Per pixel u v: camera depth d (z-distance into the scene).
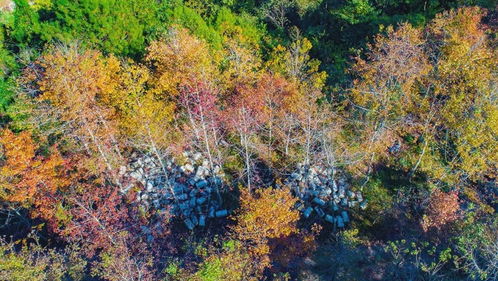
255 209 28.83
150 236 33.78
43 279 26.22
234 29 50.06
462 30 39.56
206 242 31.30
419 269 29.27
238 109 36.62
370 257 32.47
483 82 33.44
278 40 52.69
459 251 27.31
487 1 46.19
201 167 40.06
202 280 23.33
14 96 40.53
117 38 43.53
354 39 50.25
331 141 37.75
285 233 30.28
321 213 36.94
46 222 36.22
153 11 47.53
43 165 32.50
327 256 32.94
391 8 51.66
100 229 31.55
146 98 36.03
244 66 40.91
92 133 33.69
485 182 36.81
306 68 47.81
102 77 33.12
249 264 27.08
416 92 39.16
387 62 35.50
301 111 37.88
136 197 37.78
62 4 43.16
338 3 52.97
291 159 41.06
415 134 41.75
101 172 37.00
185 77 35.91
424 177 39.28
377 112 35.94
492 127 31.14
